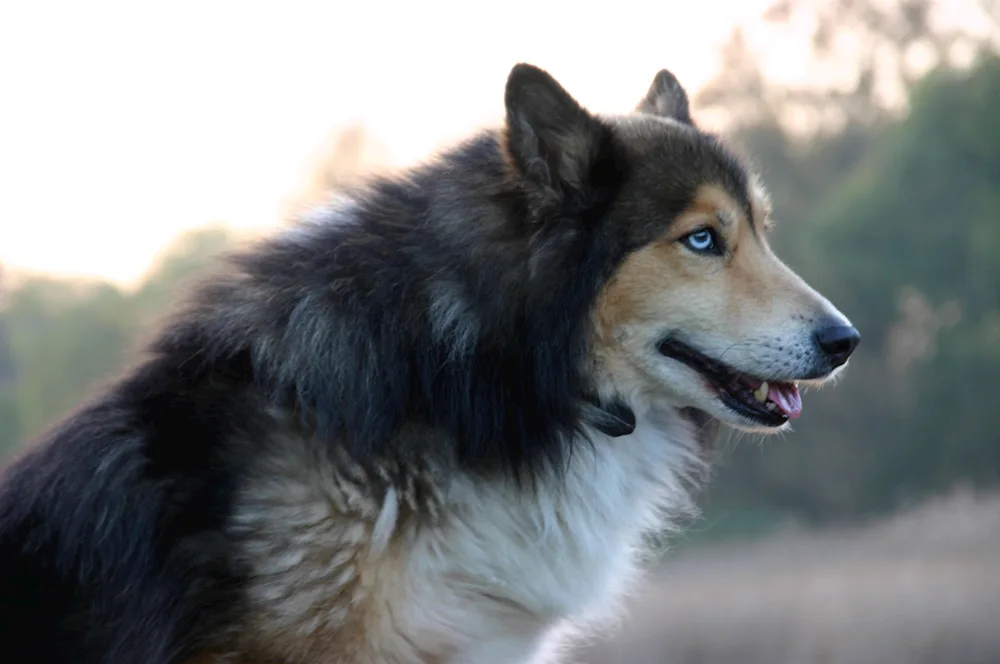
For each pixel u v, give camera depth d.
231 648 4.42
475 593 4.70
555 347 4.81
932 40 47.22
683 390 5.03
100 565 4.45
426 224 4.85
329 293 4.69
